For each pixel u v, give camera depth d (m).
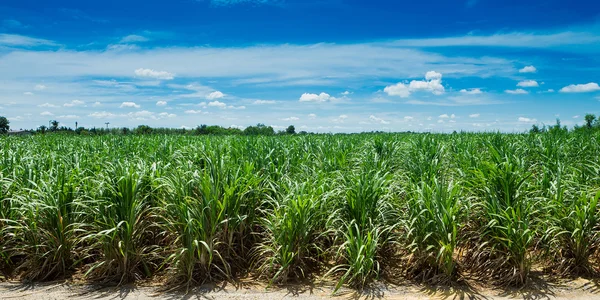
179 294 4.67
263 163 7.03
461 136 14.02
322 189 5.50
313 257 5.42
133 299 4.55
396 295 4.62
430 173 6.73
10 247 5.35
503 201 5.16
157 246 5.23
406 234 5.16
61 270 5.12
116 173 5.26
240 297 4.58
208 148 8.94
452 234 4.84
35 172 6.06
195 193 5.32
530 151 9.05
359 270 4.60
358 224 5.19
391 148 9.48
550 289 4.71
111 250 4.91
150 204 5.65
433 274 5.00
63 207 5.07
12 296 4.59
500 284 4.85
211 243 4.93
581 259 5.02
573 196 5.33
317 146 9.90
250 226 5.56
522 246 4.74
